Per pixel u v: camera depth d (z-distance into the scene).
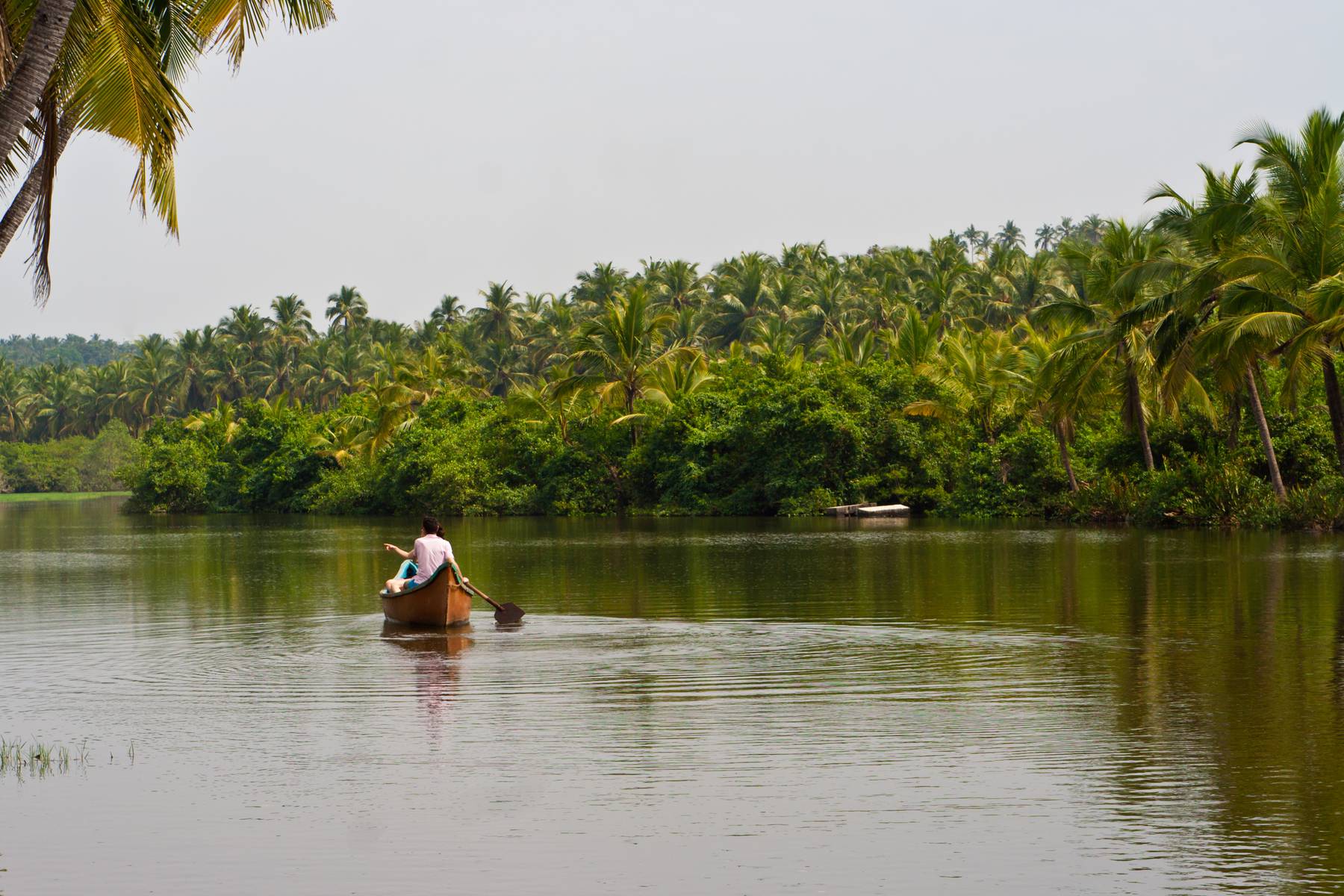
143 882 6.91
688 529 46.72
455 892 6.71
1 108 11.07
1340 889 6.60
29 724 10.91
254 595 22.62
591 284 102.50
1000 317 83.81
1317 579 22.25
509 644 15.49
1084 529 41.59
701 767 9.16
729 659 14.21
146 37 13.12
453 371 84.31
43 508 94.75
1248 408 44.19
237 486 82.31
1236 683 12.23
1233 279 34.75
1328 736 9.88
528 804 8.25
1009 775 8.86
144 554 36.03
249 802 8.38
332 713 11.27
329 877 6.96
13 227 12.64
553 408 68.38
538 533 45.09
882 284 93.69
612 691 12.21
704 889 6.72
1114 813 7.93
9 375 153.25
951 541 36.00
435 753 9.65
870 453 59.22
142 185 13.26
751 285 94.69
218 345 133.75
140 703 11.89
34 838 7.67
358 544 41.66
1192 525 41.06
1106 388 45.78
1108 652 14.36
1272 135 33.94
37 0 12.20
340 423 81.50
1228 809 7.99
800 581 23.77
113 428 137.50
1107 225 43.62
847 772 8.98
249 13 13.48
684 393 66.75
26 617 19.22
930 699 11.70
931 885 6.74
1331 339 33.09
